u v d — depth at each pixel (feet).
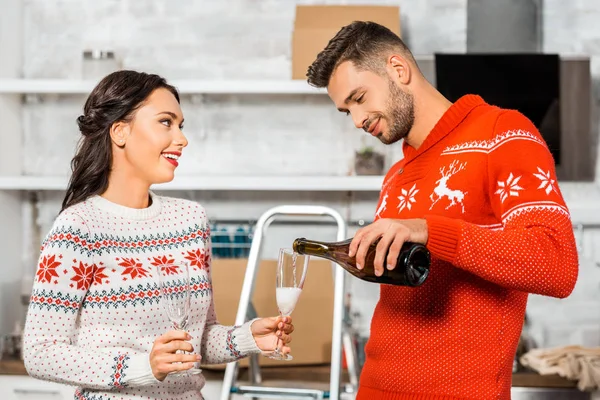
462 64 10.97
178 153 6.17
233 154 12.20
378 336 5.74
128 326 5.76
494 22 11.50
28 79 11.81
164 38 12.20
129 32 12.22
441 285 5.42
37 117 12.30
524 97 11.05
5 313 11.69
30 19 12.27
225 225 12.09
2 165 11.70
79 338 5.75
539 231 4.78
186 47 12.20
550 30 11.87
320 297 10.36
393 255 4.71
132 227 6.02
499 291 5.35
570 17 11.84
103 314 5.72
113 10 12.24
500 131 5.31
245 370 10.23
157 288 5.87
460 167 5.45
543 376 9.68
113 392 5.66
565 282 4.75
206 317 6.31
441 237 4.78
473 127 5.50
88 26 12.26
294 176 11.12
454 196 5.43
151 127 6.05
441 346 5.41
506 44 11.51
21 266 12.14
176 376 5.84
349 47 5.82
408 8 12.01
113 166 6.13
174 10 12.20
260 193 12.10
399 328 5.58
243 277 10.28
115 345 5.72
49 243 5.64
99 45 12.24
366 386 5.89
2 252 11.65
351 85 5.80
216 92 11.19
